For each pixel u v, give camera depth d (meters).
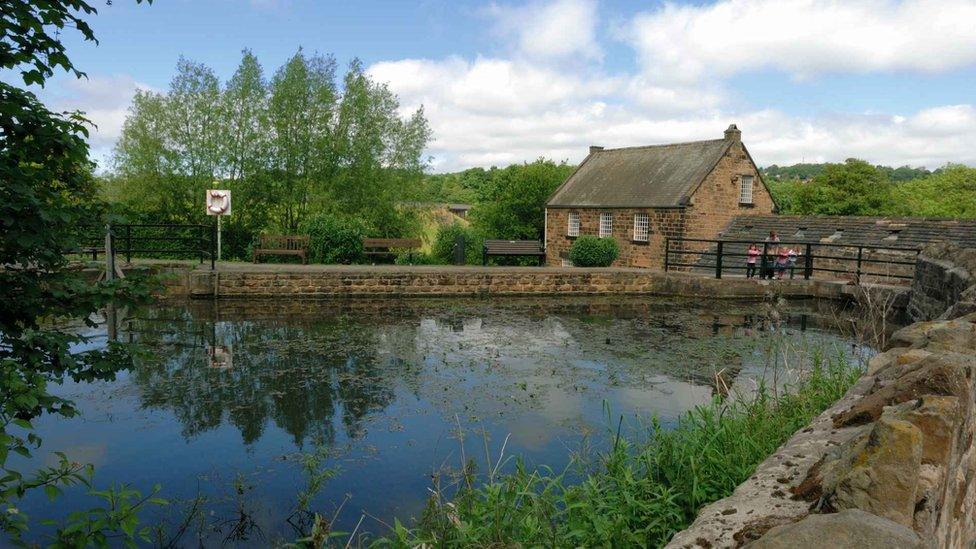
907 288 14.40
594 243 26.03
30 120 3.26
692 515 3.85
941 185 65.88
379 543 3.71
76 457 5.71
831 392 5.71
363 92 27.20
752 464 4.30
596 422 6.67
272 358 9.41
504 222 38.12
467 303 15.58
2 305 3.41
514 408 7.16
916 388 2.78
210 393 7.65
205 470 5.48
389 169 28.02
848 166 51.38
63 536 2.79
